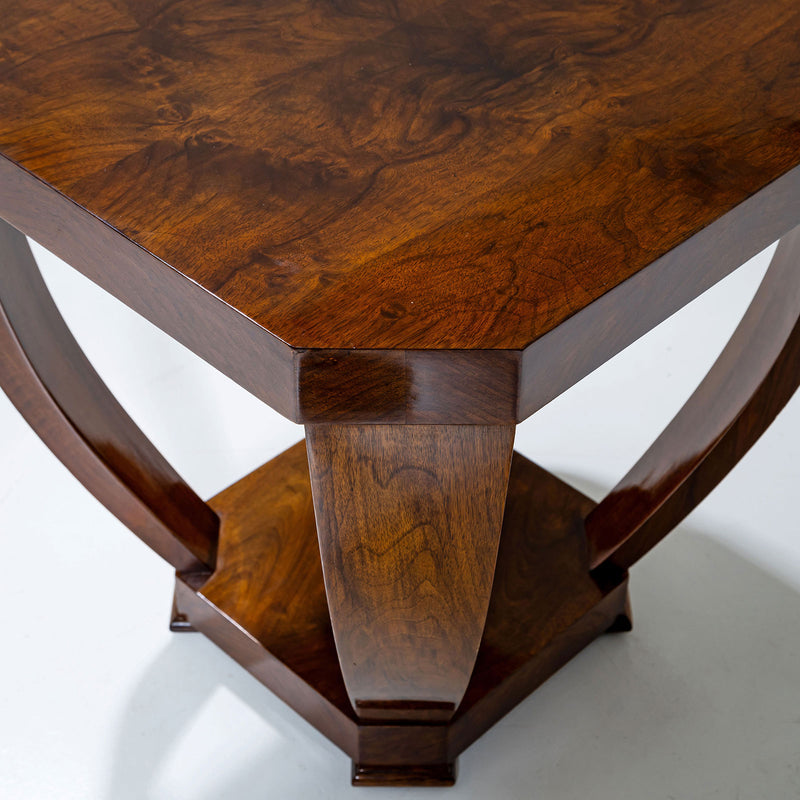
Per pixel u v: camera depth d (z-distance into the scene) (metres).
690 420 1.32
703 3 1.10
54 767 1.35
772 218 0.95
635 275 0.84
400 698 1.23
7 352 1.19
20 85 1.00
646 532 1.35
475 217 0.88
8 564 1.54
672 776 1.34
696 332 1.86
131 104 0.98
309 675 1.31
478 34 1.06
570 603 1.38
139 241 0.86
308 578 1.41
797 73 1.02
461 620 1.06
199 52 1.04
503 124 0.97
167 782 1.34
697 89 1.01
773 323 1.22
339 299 0.81
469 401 0.81
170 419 1.72
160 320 0.91
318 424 0.85
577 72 1.02
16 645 1.46
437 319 0.80
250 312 0.80
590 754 1.36
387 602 1.03
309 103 0.99
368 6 1.09
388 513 0.92
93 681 1.43
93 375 1.32
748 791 1.32
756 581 1.53
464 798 1.32
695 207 0.89
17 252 1.18
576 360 0.85
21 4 1.08
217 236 0.86
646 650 1.46
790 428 1.71
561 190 0.91
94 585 1.52
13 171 0.93
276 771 1.35
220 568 1.41
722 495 1.62
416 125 0.97
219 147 0.94
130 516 1.34
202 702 1.41
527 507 1.49
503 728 1.38
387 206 0.89
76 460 1.28
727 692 1.42
